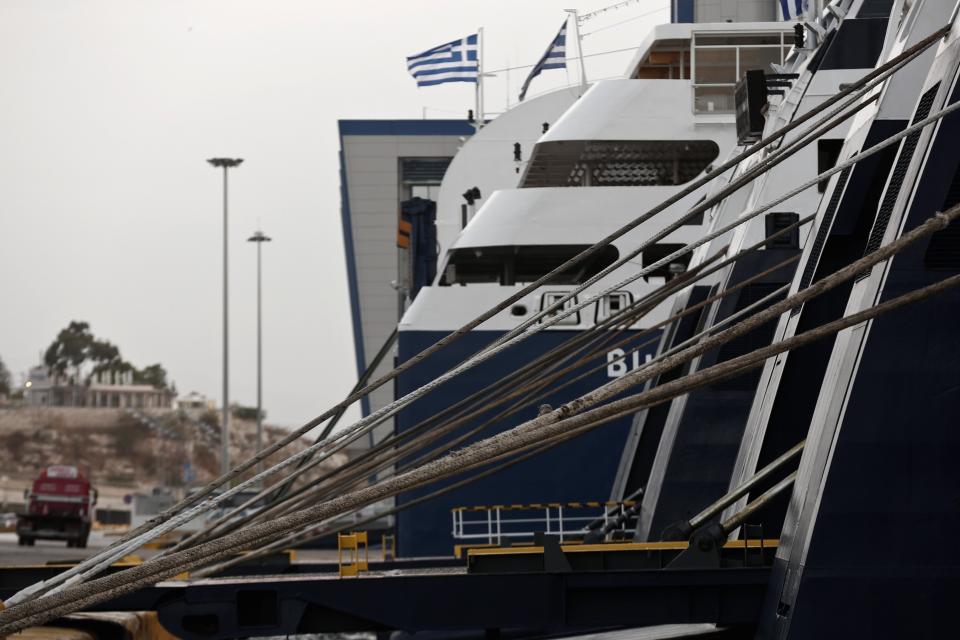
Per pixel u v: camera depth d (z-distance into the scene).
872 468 47.00
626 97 115.44
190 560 34.84
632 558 54.06
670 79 120.88
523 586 52.81
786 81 88.00
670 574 52.84
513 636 76.12
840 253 61.44
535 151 119.19
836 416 47.84
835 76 83.25
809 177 83.50
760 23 115.69
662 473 75.19
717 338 36.88
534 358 113.88
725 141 114.69
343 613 53.75
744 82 83.56
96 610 53.34
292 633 53.28
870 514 46.91
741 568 52.75
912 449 46.94
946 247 47.16
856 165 60.34
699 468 74.81
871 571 46.81
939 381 47.00
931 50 59.00
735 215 88.69
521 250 116.44
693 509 74.56
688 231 114.19
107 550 46.22
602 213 114.25
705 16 136.88
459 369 45.03
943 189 47.31
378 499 34.56
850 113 57.09
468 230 115.38
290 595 53.34
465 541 113.00
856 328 48.19
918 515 46.81
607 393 35.75
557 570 52.81
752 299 78.38
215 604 53.56
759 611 52.75
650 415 91.88
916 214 47.41
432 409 114.31
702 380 36.16
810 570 46.94
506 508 92.88
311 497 64.56
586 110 115.50
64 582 43.94
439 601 52.94
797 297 38.03
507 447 34.59
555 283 115.88
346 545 55.22
